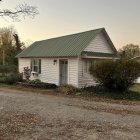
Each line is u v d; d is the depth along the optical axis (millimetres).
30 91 20656
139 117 10969
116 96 17344
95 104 14469
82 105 13969
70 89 19578
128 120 10320
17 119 10141
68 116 10875
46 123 9578
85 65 22281
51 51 25094
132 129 8922
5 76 29359
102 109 12789
